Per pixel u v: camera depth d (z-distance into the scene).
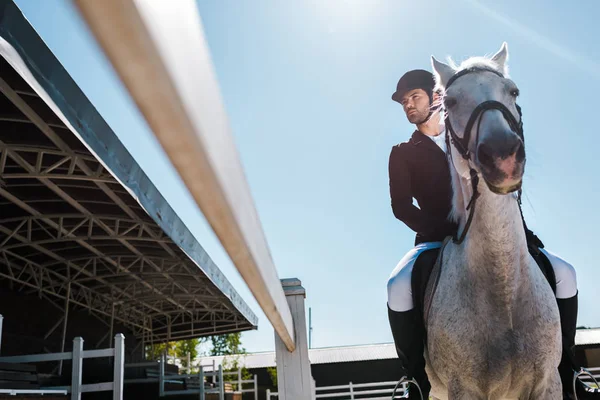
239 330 23.55
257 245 1.17
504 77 2.15
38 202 10.95
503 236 2.15
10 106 6.92
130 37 0.32
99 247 14.09
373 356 27.39
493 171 1.87
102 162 5.77
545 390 2.33
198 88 0.48
